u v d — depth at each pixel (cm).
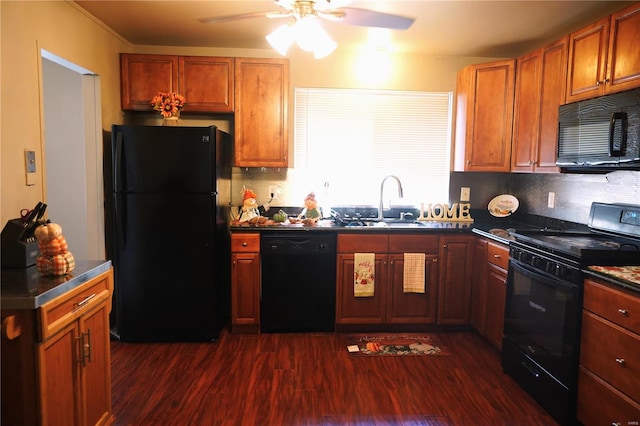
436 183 390
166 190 301
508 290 269
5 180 202
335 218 363
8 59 204
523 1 252
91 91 300
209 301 310
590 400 195
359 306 331
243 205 349
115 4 265
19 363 152
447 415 221
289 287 328
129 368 270
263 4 265
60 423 166
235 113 341
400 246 329
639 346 167
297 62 369
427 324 338
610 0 249
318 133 379
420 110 385
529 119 311
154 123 366
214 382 253
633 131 205
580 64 254
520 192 381
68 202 338
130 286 307
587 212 295
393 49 359
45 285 165
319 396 238
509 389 249
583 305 201
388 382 255
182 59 334
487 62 365
